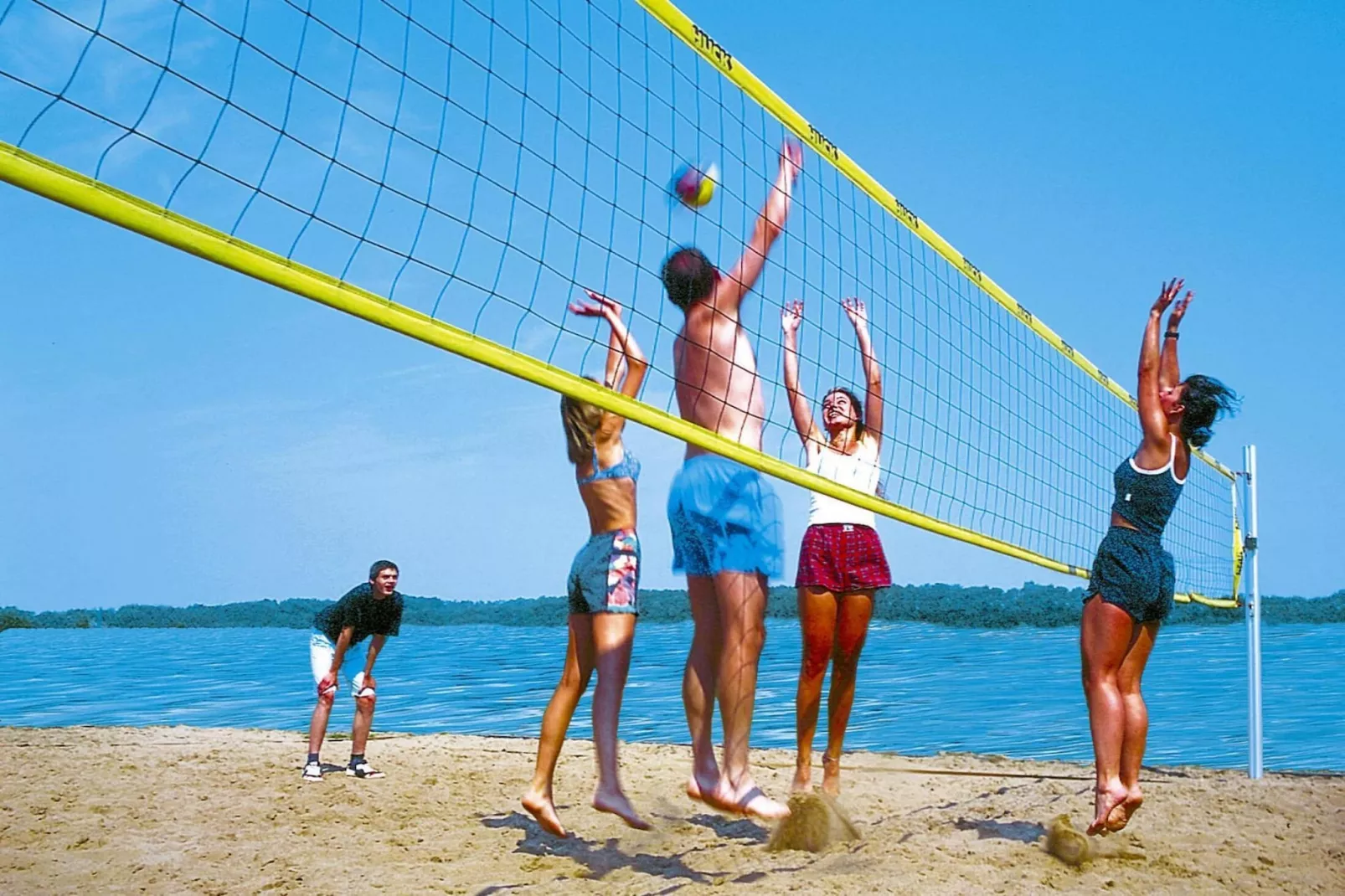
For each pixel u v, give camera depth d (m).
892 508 4.09
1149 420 3.97
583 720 8.93
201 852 3.88
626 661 3.62
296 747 6.52
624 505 3.67
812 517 4.33
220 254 2.10
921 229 4.81
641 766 5.80
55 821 4.37
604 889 3.28
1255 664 5.48
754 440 3.64
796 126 3.99
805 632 4.30
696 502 3.63
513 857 3.78
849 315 4.52
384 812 4.55
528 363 2.72
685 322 3.66
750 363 3.67
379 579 5.49
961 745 8.84
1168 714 11.62
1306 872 3.48
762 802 3.56
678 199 3.58
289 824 4.34
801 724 4.33
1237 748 8.86
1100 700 3.84
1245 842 3.88
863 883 3.27
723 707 3.61
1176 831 4.06
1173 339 4.24
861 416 4.46
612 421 3.68
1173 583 4.04
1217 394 4.02
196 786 5.12
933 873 3.40
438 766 5.79
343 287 2.33
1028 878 3.36
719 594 3.61
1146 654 3.98
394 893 3.32
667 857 3.71
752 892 3.17
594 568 3.62
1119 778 3.90
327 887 3.41
